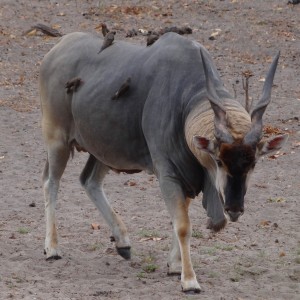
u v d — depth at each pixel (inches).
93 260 1136.2
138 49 1085.8
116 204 1422.2
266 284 1044.5
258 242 1233.4
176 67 1011.3
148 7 2657.5
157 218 1349.7
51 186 1152.8
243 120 916.6
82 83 1105.4
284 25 2529.5
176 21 2544.3
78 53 1131.3
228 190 887.1
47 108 1157.1
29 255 1149.7
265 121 1854.1
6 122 1868.8
